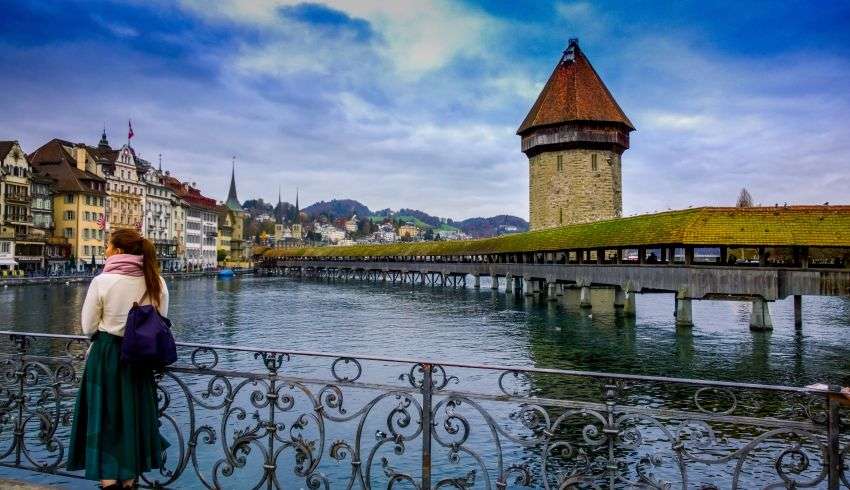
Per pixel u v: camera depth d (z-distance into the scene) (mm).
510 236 71375
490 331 36156
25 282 67875
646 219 41281
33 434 14375
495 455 13703
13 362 6504
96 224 95500
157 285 5094
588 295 48781
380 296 69938
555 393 19172
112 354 4918
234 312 49406
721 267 33750
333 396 5566
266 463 5703
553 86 70938
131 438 4906
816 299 65875
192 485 12047
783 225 33156
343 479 12352
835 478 4426
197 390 19375
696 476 12289
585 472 5152
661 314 46625
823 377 22625
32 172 86938
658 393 19719
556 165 69875
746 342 30812
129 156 108250
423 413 5312
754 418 4656
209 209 150875
